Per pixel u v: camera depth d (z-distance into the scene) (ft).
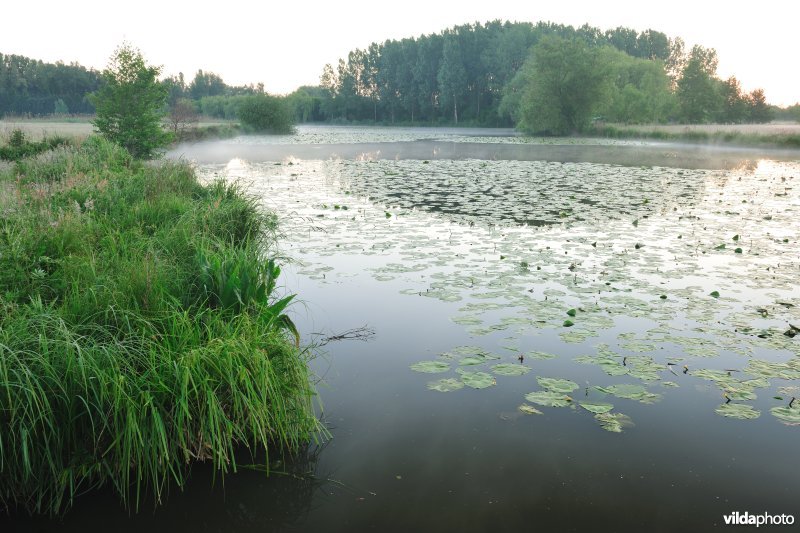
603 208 38.37
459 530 8.95
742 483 10.10
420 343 16.02
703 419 12.10
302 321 17.71
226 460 10.36
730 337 16.16
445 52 258.78
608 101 150.00
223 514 9.43
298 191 46.70
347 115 321.52
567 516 9.26
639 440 11.37
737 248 25.85
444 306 18.94
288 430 11.38
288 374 11.78
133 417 9.64
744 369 14.26
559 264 23.85
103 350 10.55
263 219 27.71
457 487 10.02
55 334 10.94
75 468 9.86
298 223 32.73
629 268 23.25
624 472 10.41
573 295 19.85
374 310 18.65
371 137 160.35
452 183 52.29
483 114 263.29
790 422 11.96
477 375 13.98
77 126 91.81
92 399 9.96
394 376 14.11
